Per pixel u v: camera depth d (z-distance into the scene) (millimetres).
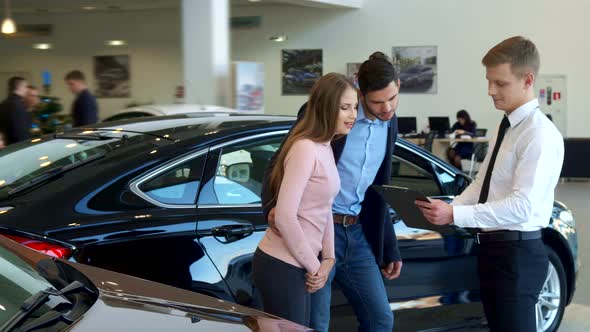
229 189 3736
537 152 3076
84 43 18719
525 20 17078
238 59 18359
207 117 4320
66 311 2199
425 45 17531
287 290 3035
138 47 18438
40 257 2707
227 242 3580
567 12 16891
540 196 3092
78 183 3422
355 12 17703
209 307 2469
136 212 3416
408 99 17766
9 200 3398
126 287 2543
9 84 8555
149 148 3668
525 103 3158
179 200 3566
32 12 18547
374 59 3342
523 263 3191
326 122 2992
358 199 3457
